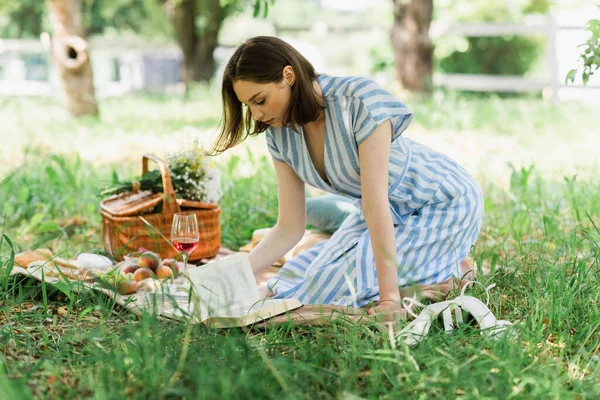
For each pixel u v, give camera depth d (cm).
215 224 453
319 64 2698
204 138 980
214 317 302
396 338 281
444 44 1898
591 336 298
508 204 574
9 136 1009
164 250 434
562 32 1436
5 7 2302
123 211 428
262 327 310
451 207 367
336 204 457
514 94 1772
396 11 1375
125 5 2445
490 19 2084
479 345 280
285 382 243
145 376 240
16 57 2141
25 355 281
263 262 360
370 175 322
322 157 346
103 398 223
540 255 384
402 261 354
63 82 1213
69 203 568
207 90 1595
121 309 330
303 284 352
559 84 1433
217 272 318
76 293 346
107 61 2455
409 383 241
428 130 1066
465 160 821
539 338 283
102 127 1113
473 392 234
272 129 347
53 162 765
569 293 316
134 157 873
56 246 490
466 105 1277
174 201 432
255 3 471
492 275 363
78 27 1205
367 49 1830
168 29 2419
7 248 470
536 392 235
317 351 275
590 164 759
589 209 514
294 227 364
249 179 588
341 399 235
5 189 593
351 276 349
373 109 321
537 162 789
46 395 245
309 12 3547
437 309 303
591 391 247
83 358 269
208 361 251
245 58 306
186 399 234
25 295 352
